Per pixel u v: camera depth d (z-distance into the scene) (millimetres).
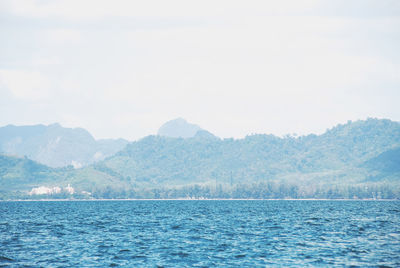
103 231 107438
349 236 93312
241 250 75625
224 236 95500
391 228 110312
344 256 68812
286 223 129375
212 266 62938
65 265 63719
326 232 101562
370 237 91438
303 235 96062
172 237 94188
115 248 78500
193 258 68688
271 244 82188
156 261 66625
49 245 82000
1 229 112688
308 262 64562
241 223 130750
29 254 72125
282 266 62125
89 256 70438
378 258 67062
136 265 63875
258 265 63062
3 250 76062
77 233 102688
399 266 61562
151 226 121375
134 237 94250
